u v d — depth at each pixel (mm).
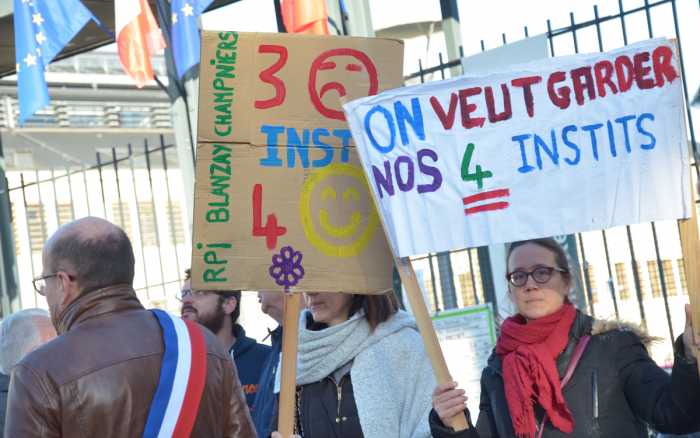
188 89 7984
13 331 4051
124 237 2775
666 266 9977
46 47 7668
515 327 3225
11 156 15133
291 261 3189
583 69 3008
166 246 15977
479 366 6066
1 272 9805
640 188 2957
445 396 2963
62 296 2691
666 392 2906
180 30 6969
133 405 2551
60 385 2502
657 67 2965
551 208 2996
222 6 8445
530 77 3029
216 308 4699
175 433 2555
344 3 7414
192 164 7941
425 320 2998
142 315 2711
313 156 3254
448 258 7152
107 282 2701
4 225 9844
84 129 15469
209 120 3203
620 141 2977
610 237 10141
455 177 3035
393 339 3506
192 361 2633
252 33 3244
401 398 3457
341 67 3307
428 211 3031
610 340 3137
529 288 3201
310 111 3268
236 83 3229
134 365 2582
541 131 3020
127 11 7199
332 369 3500
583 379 3100
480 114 3039
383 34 9539
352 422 3445
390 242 3031
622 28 6602
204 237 3170
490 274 6758
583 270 6422
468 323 6121
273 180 3219
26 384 2502
